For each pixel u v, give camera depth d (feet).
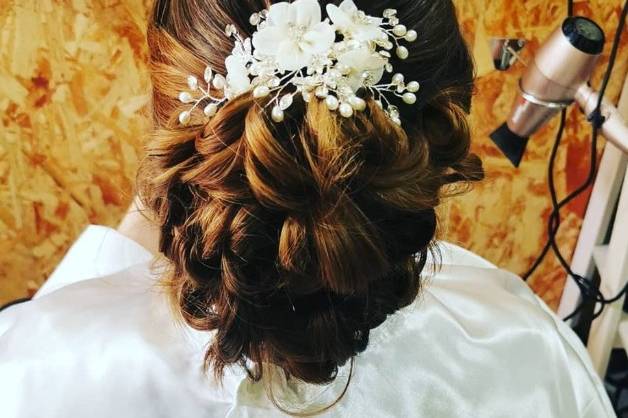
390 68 1.30
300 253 1.24
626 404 3.72
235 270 1.30
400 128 1.26
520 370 1.87
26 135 3.01
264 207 1.25
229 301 1.36
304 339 1.40
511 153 2.68
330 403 1.67
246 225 1.26
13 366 1.58
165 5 1.43
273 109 1.20
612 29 2.87
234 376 1.59
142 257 2.32
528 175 3.35
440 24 1.38
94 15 2.72
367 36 1.23
